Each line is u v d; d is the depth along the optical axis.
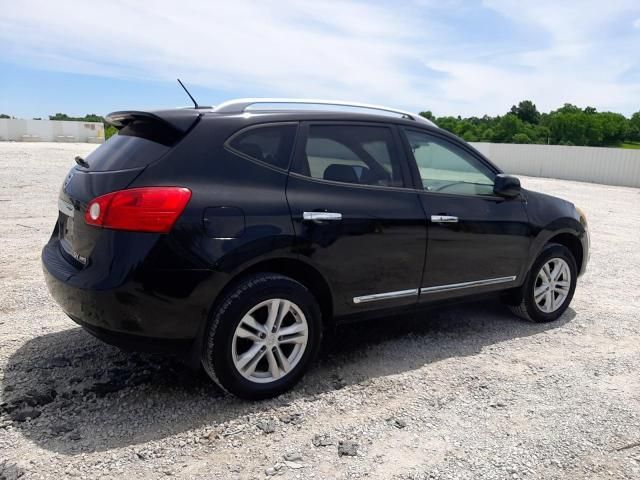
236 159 3.24
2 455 2.68
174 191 2.96
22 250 6.79
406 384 3.70
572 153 29.98
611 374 3.99
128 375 3.60
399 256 3.84
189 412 3.19
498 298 5.16
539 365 4.11
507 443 3.02
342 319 3.73
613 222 12.51
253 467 2.71
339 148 3.70
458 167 4.38
